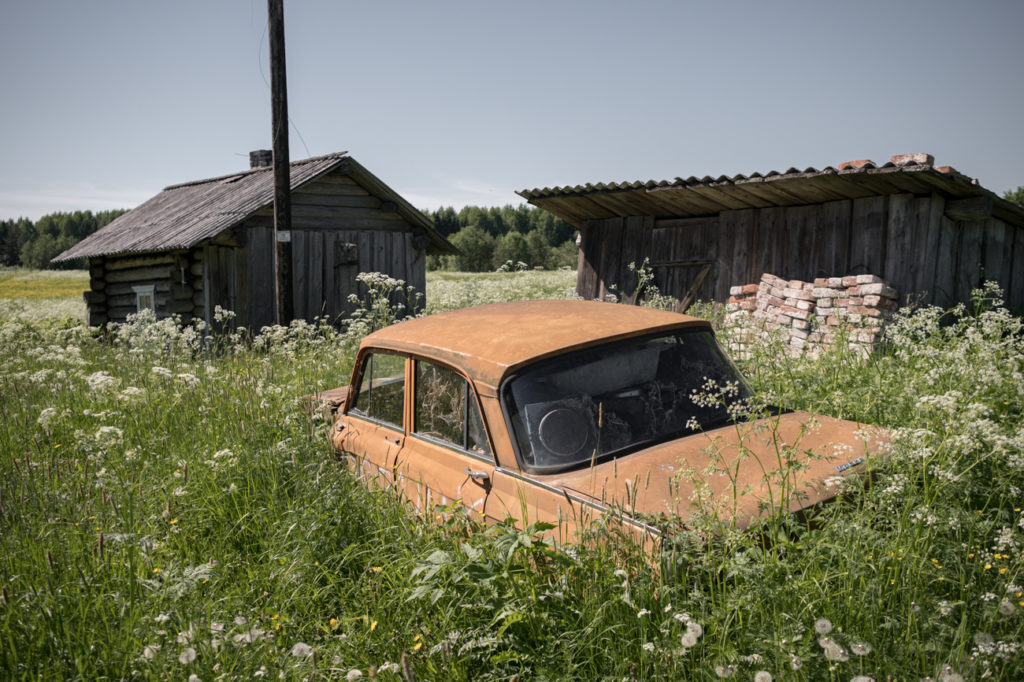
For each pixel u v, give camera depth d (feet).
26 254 618.85
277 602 10.64
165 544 12.12
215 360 32.68
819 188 29.09
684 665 7.68
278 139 40.45
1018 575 8.24
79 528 12.10
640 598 8.16
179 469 14.90
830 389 16.94
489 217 631.15
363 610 10.19
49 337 41.60
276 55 40.11
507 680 8.07
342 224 50.29
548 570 9.14
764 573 8.10
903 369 16.69
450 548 10.66
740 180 29.91
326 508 12.67
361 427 15.12
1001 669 7.09
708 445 10.61
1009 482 9.89
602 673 8.02
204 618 9.53
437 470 12.19
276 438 16.80
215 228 43.50
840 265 30.35
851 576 8.06
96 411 21.25
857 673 7.20
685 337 12.55
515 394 11.01
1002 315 18.43
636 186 34.19
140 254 52.21
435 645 8.59
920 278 27.48
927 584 8.23
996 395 13.07
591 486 9.69
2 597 9.53
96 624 9.52
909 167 24.71
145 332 32.42
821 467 10.00
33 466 15.19
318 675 8.59
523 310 13.98
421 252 54.44
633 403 11.28
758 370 18.93
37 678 8.51
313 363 27.30
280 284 40.98
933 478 9.73
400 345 13.98
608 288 41.75
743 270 34.50
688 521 8.41
